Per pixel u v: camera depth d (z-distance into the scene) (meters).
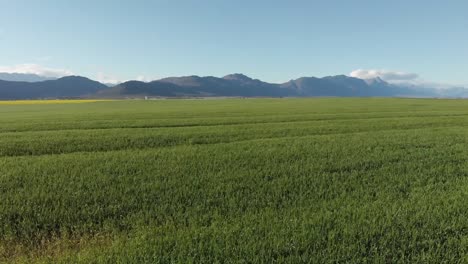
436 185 8.73
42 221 6.51
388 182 9.08
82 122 29.38
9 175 9.80
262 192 8.07
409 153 13.28
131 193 8.12
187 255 5.02
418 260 4.85
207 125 27.14
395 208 6.81
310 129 22.92
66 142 17.27
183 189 8.27
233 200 7.44
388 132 20.67
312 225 6.00
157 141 17.75
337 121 28.97
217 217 6.50
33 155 14.12
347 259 4.92
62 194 8.05
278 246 5.17
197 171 10.23
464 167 10.78
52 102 105.38
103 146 16.27
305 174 9.86
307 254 4.96
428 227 5.95
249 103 76.44
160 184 8.77
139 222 6.35
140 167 10.72
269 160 11.83
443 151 13.59
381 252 5.07
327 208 7.01
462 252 5.11
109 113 43.00
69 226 6.42
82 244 5.71
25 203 7.50
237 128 23.80
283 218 6.38
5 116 39.69
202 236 5.57
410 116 34.47
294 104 67.25
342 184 8.80
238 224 6.06
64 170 10.44
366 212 6.61
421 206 6.96
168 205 7.25
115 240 5.64
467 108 48.62
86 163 11.50
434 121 28.23
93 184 8.84
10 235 6.01
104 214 6.84
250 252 5.00
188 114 39.44
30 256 5.38
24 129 24.39
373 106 55.75
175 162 11.49
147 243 5.42
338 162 11.41
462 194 7.88
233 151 13.68
